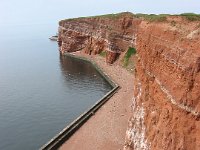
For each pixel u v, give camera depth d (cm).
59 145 6481
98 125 7231
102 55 14662
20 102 9262
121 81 10919
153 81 4838
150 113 4681
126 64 12469
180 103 3659
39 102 9250
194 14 5219
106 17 14725
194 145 3400
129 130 5619
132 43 12938
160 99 4350
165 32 4544
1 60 16412
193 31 3897
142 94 5288
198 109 3391
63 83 11338
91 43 15575
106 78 11544
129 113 7631
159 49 4616
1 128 7475
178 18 4656
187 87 3550
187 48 3750
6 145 6681
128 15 13588
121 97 9106
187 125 3512
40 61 15538
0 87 10962
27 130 7325
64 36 16762
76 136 6812
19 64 15088
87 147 6303
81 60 15050
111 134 6688
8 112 8462
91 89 10519
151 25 5262
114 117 7556
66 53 16425
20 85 11200
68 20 16588
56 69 13612
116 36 13512
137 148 5000
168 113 3950
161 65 4491
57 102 9231
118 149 6056
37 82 11575
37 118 8006
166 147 3778
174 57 4016
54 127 7438
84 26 15962
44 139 6844
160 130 4072
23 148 6531
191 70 3509
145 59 5319
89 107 8706
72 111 8450
